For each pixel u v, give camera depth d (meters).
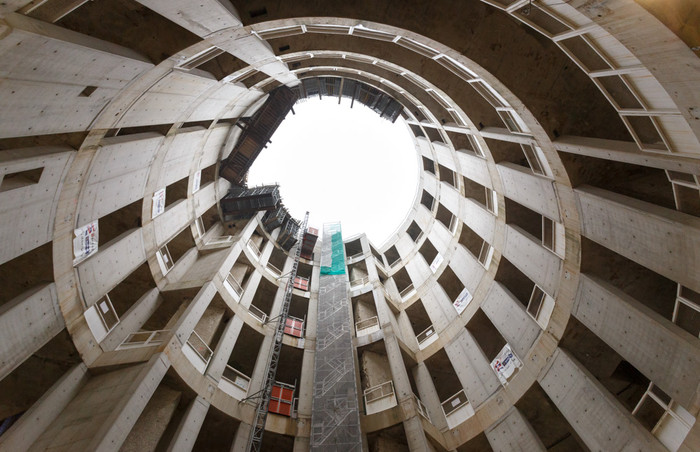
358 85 24.27
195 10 9.26
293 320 22.95
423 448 14.42
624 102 9.09
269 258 29.44
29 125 8.34
